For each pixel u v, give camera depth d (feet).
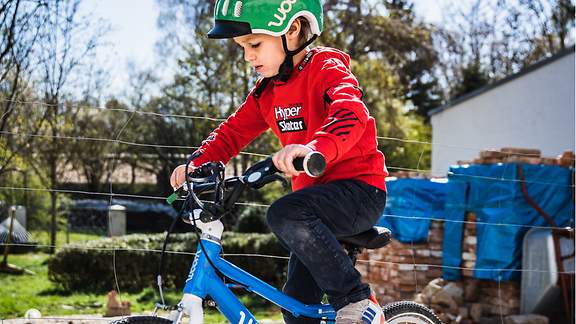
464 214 21.89
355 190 7.90
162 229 48.65
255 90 9.08
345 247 8.47
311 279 8.80
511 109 41.01
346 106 7.39
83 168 43.50
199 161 9.00
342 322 7.61
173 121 43.73
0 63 33.47
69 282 28.66
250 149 35.01
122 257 28.45
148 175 48.32
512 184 20.97
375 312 7.68
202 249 7.29
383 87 43.37
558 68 38.22
